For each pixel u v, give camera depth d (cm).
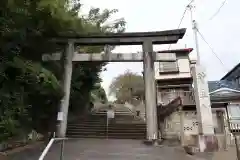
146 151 1154
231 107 1998
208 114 1235
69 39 1762
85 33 1734
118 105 3622
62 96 1633
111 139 1542
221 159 1006
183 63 2409
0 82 1066
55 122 1683
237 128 1698
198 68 1313
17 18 1030
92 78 2362
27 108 1349
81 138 1581
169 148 1255
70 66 1714
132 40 1752
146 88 1634
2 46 1030
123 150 1162
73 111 2252
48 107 1672
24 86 1242
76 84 2116
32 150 1111
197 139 1211
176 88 2372
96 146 1255
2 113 1025
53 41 1639
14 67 1086
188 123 1683
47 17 1256
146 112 1589
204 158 1029
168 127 1738
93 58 1736
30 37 1290
